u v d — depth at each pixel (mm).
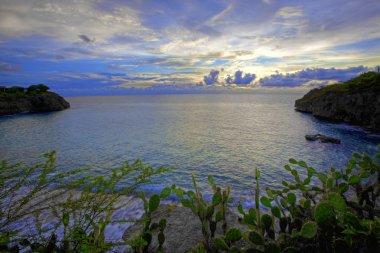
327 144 27859
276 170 18062
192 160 21828
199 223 3734
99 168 18578
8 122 59406
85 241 1175
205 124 53812
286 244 1345
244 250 1204
